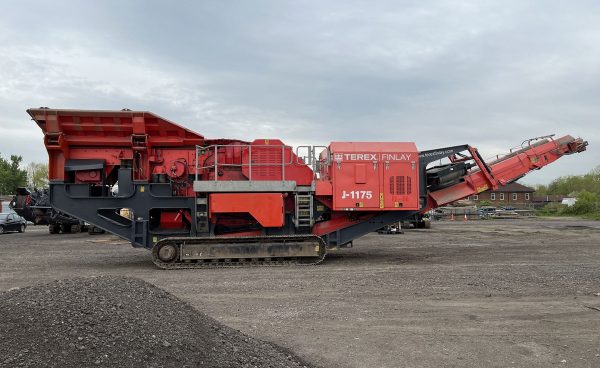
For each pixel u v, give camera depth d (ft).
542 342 19.26
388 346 18.81
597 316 23.24
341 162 44.32
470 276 34.83
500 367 16.58
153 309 16.03
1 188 247.29
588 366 16.63
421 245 63.57
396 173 44.65
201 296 28.45
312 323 22.17
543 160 51.13
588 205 196.54
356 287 30.91
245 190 43.37
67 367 12.21
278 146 45.91
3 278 35.83
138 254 54.49
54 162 44.55
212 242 42.50
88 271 39.99
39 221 101.55
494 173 49.03
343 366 16.70
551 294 28.30
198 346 14.60
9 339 12.96
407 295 28.27
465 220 168.55
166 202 44.29
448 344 19.04
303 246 42.96
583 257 47.47
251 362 15.19
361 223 46.11
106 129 44.42
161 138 45.70
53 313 14.14
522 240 71.87
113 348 13.10
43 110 42.86
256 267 41.57
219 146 45.52
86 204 43.80
